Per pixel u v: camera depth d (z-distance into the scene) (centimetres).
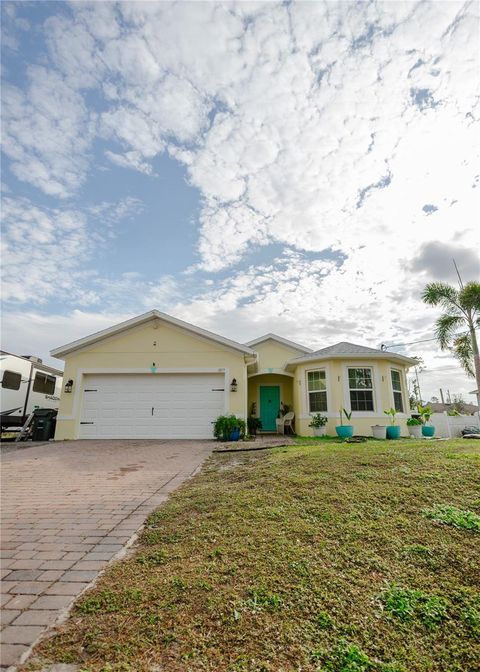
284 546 310
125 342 1280
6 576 281
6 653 197
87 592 257
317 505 394
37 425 1209
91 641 206
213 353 1271
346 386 1350
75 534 368
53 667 187
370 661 193
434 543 303
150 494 514
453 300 1540
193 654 196
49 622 224
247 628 215
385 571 271
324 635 211
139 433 1213
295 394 1625
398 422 1348
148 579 270
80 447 998
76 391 1235
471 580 257
